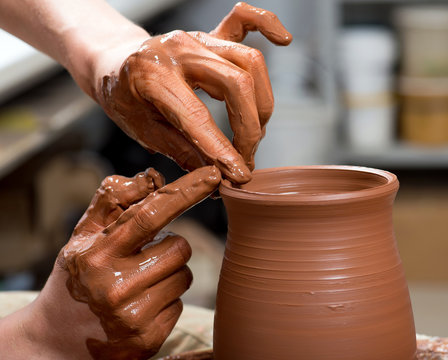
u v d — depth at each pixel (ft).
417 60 9.00
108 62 2.86
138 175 2.46
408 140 9.34
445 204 9.05
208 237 7.50
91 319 2.45
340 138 9.73
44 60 6.47
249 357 2.20
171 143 2.64
